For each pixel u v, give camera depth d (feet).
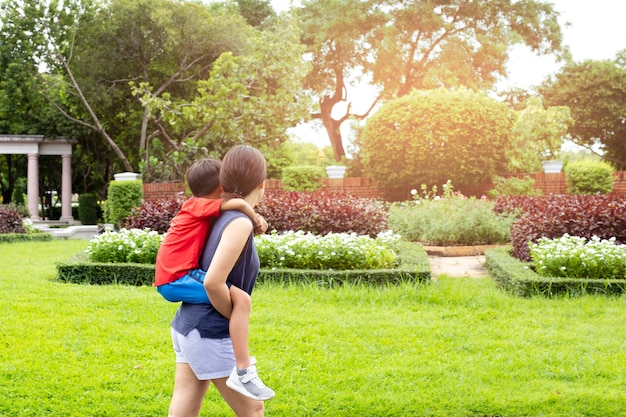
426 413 12.00
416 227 42.01
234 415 11.75
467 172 57.93
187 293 7.95
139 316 19.36
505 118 60.23
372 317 19.65
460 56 97.45
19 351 15.56
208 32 77.97
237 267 7.90
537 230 30.27
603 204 30.91
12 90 80.07
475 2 97.76
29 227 53.52
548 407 12.19
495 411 12.10
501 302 21.61
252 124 66.39
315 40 98.12
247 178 8.23
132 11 76.59
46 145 89.81
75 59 81.76
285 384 13.48
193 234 8.12
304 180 61.31
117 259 27.91
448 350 16.29
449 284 24.66
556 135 68.23
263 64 68.44
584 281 22.98
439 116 57.31
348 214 35.04
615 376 14.15
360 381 13.71
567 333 17.88
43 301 21.47
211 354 7.87
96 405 12.26
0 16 80.33
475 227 39.29
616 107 100.27
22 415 11.78
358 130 75.36
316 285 23.81
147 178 64.80
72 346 16.10
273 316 19.29
